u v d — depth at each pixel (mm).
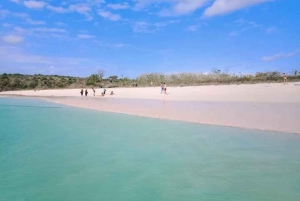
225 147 11148
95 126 17047
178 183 7824
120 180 8109
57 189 7539
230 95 34031
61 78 120500
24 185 7844
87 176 8469
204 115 19188
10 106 34125
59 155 10633
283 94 30422
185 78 75875
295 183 7617
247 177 8102
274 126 14242
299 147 10703
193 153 10539
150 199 6906
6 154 10844
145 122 17938
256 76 67375
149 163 9547
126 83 86812
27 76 116125
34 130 15969
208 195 7066
